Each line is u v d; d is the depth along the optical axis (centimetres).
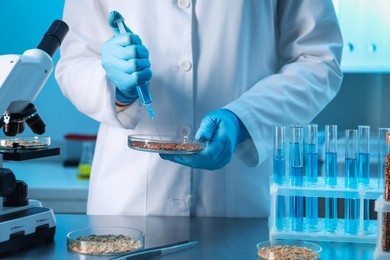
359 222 150
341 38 195
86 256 136
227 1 182
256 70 191
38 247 143
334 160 154
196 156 161
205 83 185
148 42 184
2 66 136
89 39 197
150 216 182
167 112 184
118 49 166
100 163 194
